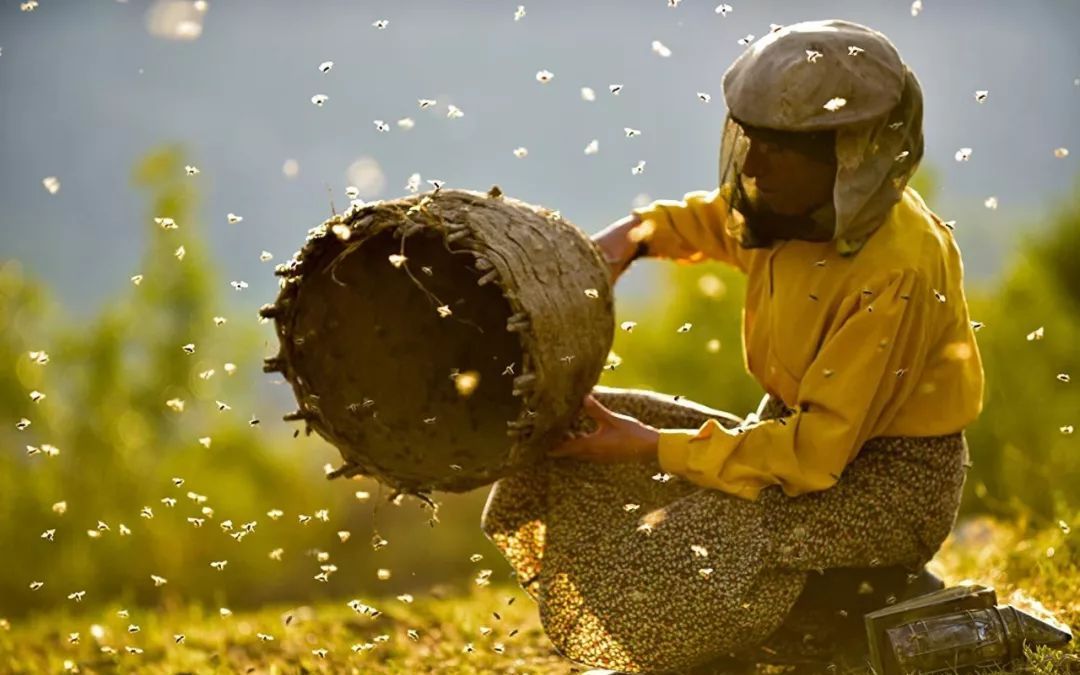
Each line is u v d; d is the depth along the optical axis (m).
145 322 18.61
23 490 16.41
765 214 5.21
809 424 5.06
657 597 5.09
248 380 19.28
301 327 5.54
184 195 18.86
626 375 16.47
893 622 5.00
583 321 5.17
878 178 4.94
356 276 5.71
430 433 5.79
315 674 6.55
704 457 5.12
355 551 17.02
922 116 5.07
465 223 5.05
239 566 16.48
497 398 5.95
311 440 20.09
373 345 5.79
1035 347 14.77
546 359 4.99
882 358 5.02
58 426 17.50
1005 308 15.34
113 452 17.28
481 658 6.62
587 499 5.51
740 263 6.07
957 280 5.34
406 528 17.33
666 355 16.38
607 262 5.85
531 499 5.74
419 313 5.91
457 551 16.42
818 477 5.06
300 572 16.52
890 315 5.00
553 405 5.11
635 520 5.25
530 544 5.86
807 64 4.88
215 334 18.86
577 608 5.29
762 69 4.98
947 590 5.21
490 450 5.77
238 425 18.41
